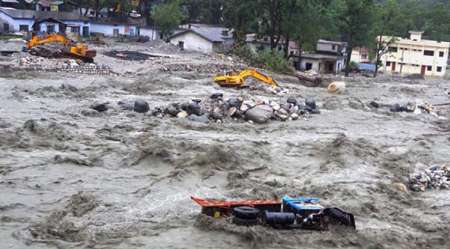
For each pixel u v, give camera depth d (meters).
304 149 34.88
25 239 18.91
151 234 19.81
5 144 30.39
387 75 111.88
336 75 97.50
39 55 62.56
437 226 23.30
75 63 59.28
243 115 42.69
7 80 49.41
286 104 46.84
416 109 56.50
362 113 52.38
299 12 85.94
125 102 42.78
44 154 29.41
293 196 25.75
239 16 88.00
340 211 21.33
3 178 25.16
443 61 120.56
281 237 19.77
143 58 72.44
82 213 21.75
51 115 38.38
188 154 30.25
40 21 91.25
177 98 49.81
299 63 102.69
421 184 29.45
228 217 21.14
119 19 111.81
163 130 36.81
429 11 155.25
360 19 95.44
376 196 26.89
